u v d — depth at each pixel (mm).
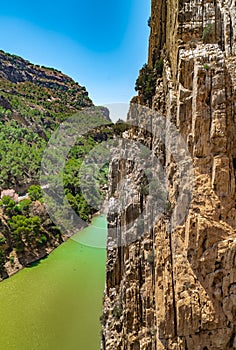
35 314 39281
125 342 21656
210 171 17047
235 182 16734
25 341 34188
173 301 17203
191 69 18031
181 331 16672
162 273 18297
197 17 20266
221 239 16188
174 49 21516
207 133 17016
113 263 27031
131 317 20734
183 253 17406
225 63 17266
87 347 32875
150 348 19188
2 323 37562
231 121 16766
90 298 41906
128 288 21281
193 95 17656
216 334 16062
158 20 28109
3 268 52469
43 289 45219
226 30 18812
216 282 16234
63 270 49625
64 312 39188
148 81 26875
